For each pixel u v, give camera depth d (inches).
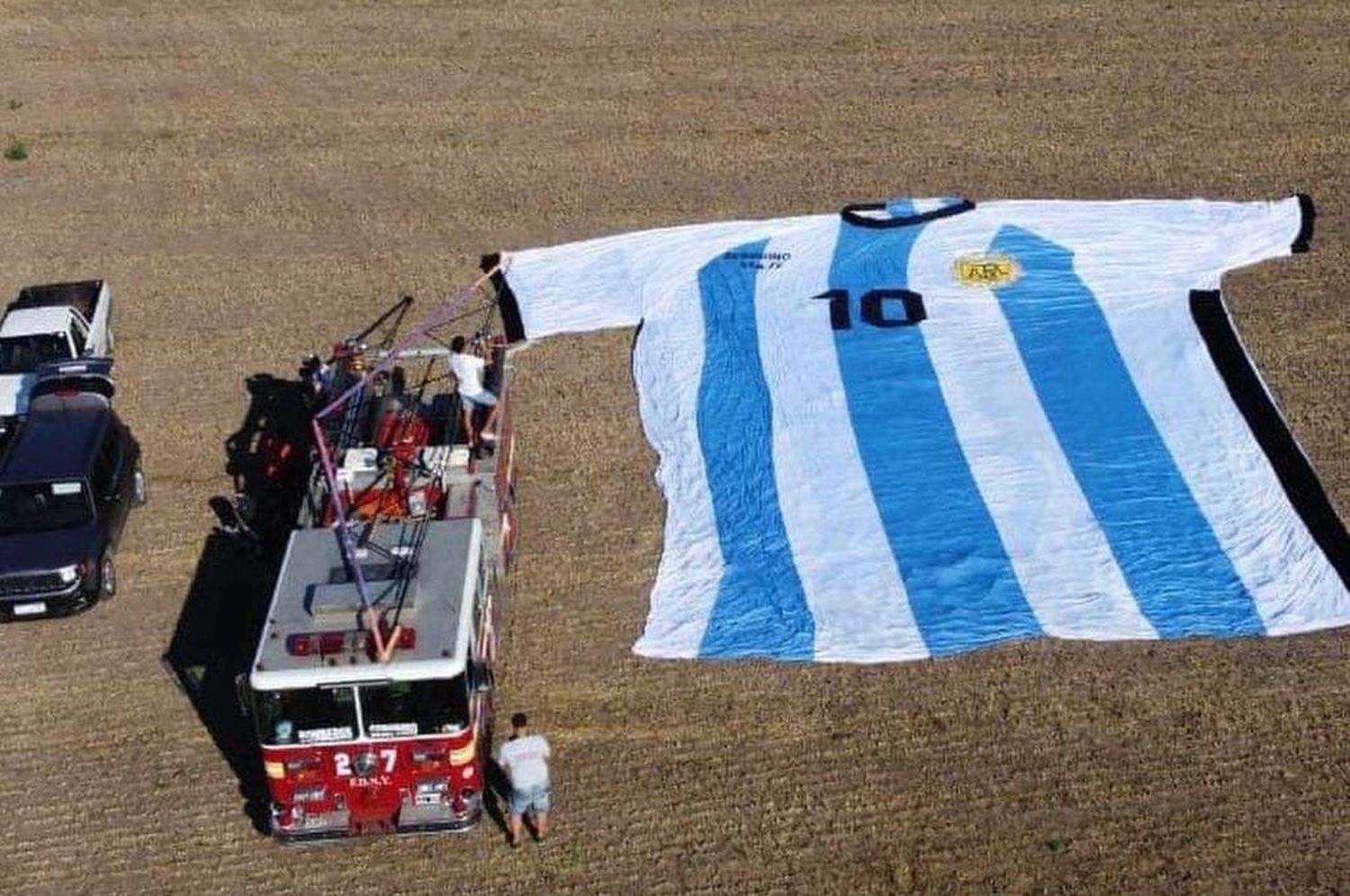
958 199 986.7
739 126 1132.5
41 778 615.2
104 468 729.6
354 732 540.7
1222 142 1077.1
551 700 636.7
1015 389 809.5
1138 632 655.1
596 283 927.7
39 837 587.5
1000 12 1305.4
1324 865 547.2
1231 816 568.7
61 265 1000.9
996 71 1199.6
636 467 780.6
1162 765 592.1
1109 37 1250.0
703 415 808.3
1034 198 1009.5
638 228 998.4
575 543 728.3
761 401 813.9
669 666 652.1
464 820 557.6
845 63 1224.2
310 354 888.3
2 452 794.8
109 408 764.0
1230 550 695.7
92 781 612.7
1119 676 634.8
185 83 1246.3
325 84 1233.4
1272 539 700.0
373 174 1094.4
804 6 1332.4
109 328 911.7
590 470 779.4
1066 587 679.1
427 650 536.1
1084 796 580.1
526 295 922.1
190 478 792.3
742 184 1048.8
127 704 650.2
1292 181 1022.4
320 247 1004.6
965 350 841.5
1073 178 1034.1
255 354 893.8
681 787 592.7
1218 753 596.4
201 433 828.0
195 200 1073.5
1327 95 1137.4
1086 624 660.1
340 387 724.7
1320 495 724.0
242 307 943.7
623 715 627.8
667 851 565.6
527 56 1266.0
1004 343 845.8
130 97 1226.6
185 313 940.6
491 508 645.9
